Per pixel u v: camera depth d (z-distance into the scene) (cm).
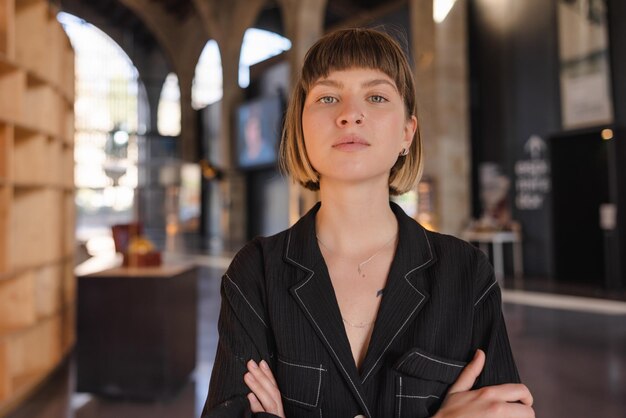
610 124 766
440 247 79
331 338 70
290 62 1248
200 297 732
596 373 370
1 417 308
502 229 905
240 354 75
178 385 363
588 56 802
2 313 345
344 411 70
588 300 657
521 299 669
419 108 90
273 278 76
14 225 370
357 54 76
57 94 409
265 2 1602
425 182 940
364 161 72
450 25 956
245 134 1673
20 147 374
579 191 851
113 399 342
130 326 345
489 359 73
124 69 2384
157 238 2088
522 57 898
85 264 944
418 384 69
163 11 2180
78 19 2230
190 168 2209
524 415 69
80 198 2703
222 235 1778
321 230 79
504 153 926
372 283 74
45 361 389
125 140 1004
